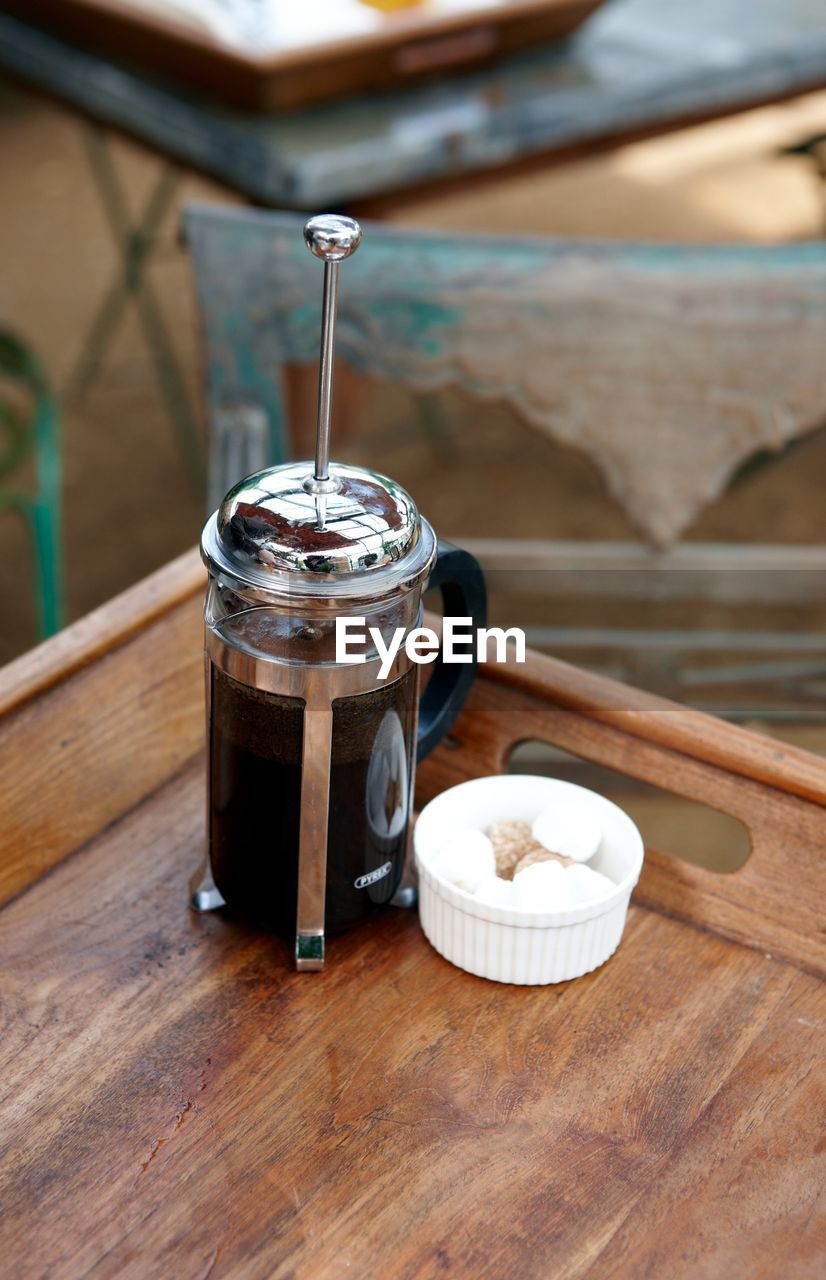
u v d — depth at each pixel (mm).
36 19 1872
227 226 1311
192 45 1634
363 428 2641
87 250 3312
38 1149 710
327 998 770
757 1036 761
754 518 2418
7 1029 750
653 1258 685
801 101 2072
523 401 1351
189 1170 706
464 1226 692
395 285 1308
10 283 3131
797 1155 718
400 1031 758
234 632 727
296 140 1612
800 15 2158
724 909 809
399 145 1617
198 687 885
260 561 701
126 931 794
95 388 2738
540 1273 680
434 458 2576
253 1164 709
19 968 775
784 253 1310
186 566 887
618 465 1380
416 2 1791
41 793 819
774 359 1330
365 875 773
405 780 773
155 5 1716
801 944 795
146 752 862
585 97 1782
